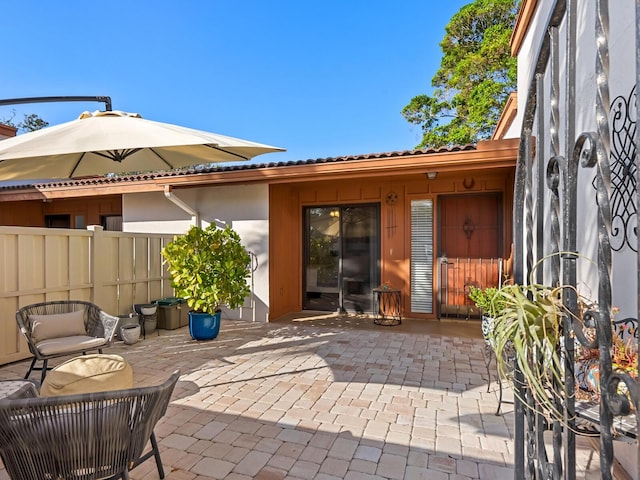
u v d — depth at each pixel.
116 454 1.79
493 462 2.42
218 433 2.79
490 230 6.54
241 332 5.89
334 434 2.77
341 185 7.36
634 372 1.40
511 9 15.34
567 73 1.17
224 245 5.65
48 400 1.62
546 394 1.22
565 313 1.16
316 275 7.66
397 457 2.48
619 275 2.29
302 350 4.88
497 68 14.75
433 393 3.49
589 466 2.40
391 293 6.98
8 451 1.65
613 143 2.39
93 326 4.27
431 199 6.81
